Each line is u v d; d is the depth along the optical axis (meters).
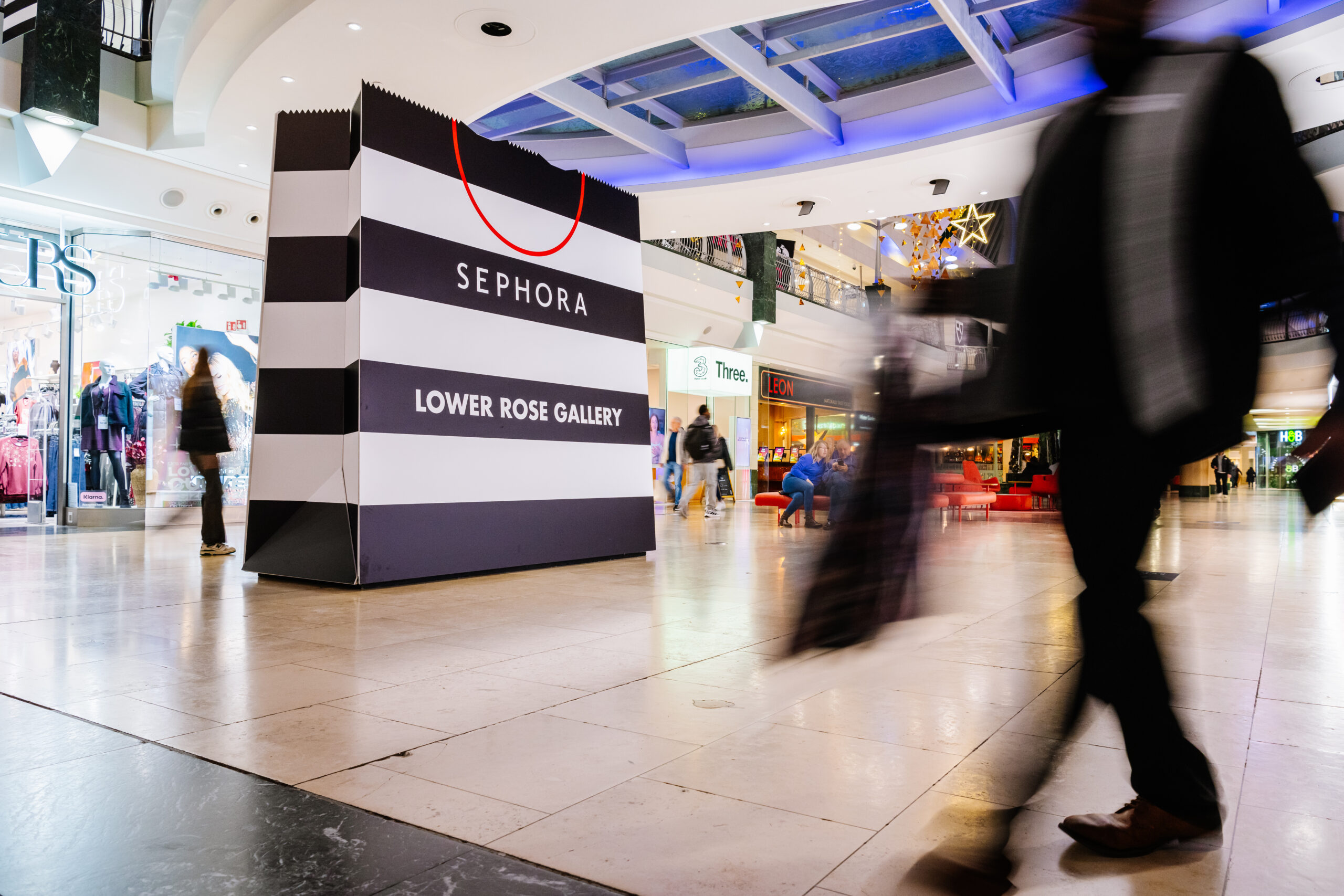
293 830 1.73
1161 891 1.45
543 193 6.78
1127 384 1.27
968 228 13.95
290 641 3.68
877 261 23.47
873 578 1.24
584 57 7.54
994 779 1.86
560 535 6.71
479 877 1.53
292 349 5.68
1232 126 1.21
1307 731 2.41
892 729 2.42
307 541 5.52
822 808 1.84
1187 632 3.96
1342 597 5.13
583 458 6.96
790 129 10.73
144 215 10.43
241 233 11.41
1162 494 1.37
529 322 6.57
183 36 8.52
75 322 11.16
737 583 5.73
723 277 18.30
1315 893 1.45
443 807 1.86
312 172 5.70
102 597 4.89
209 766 2.12
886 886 1.48
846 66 9.73
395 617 4.30
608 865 1.57
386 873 1.54
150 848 1.64
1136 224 1.24
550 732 2.41
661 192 10.95
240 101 8.38
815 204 11.27
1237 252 1.24
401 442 5.58
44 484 11.67
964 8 7.66
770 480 21.56
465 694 2.83
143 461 11.48
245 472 12.41
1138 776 1.55
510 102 9.95
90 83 9.11
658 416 17.86
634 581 5.84
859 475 1.26
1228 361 1.24
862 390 1.27
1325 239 1.24
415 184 5.83
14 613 4.32
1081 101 1.33
